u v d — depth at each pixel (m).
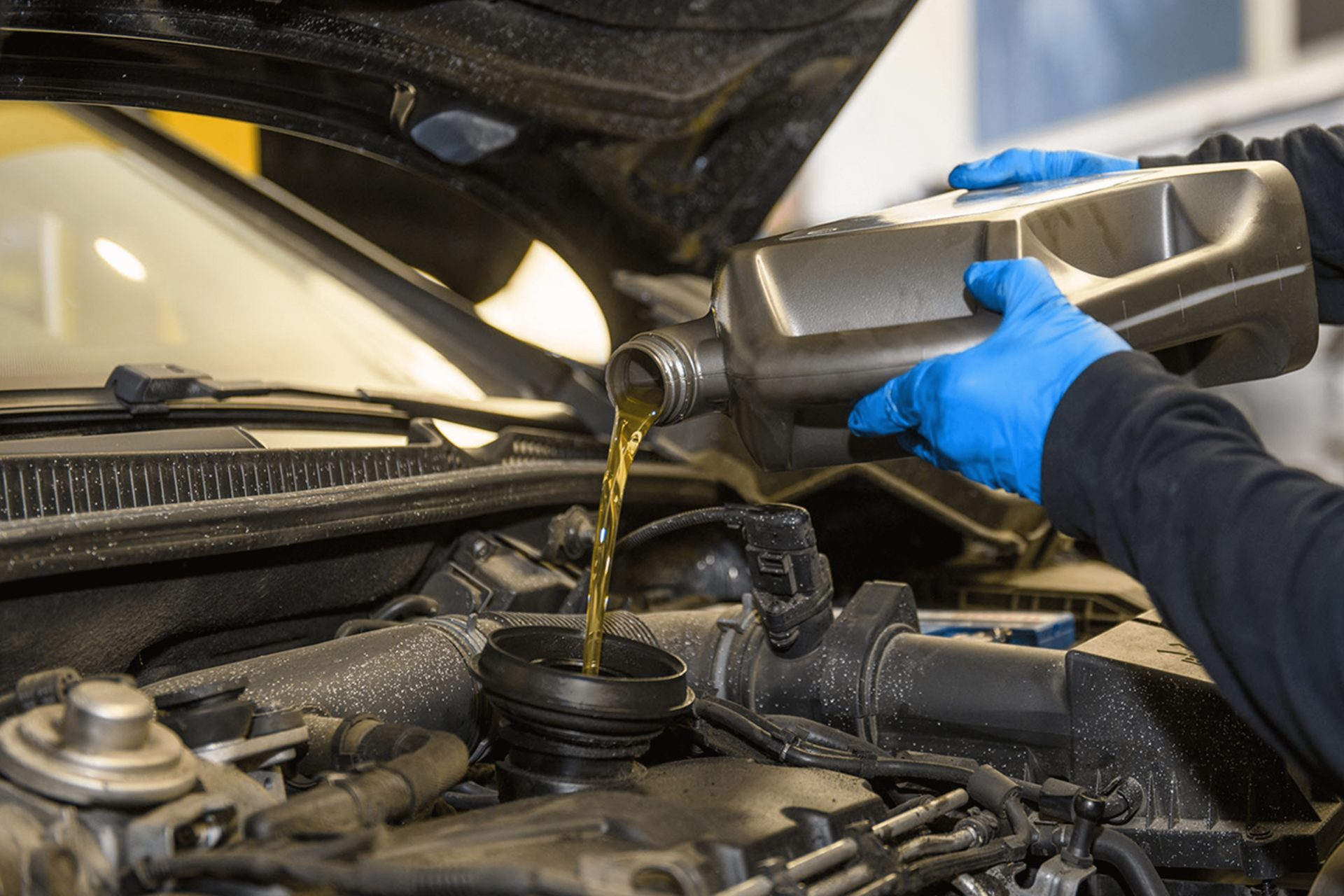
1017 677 1.14
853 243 1.03
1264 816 1.03
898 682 1.18
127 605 1.09
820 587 1.21
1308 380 3.68
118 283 1.65
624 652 1.05
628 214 1.89
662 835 0.79
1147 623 1.20
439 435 1.45
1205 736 1.04
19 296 1.54
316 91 1.47
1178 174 1.16
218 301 1.72
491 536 1.46
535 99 1.59
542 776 0.92
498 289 2.32
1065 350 0.87
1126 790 1.05
